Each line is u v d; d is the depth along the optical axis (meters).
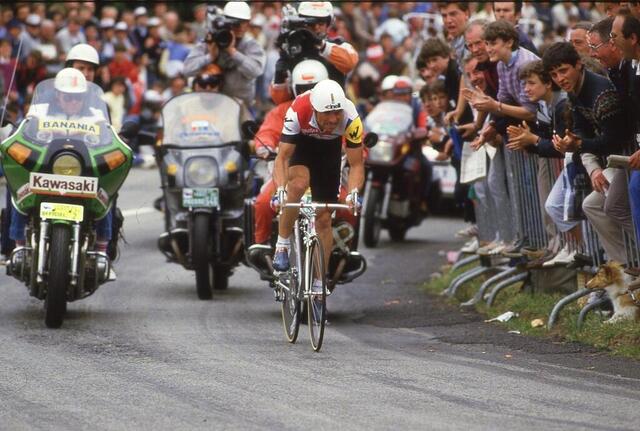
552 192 28.69
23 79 59.50
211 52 36.72
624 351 24.50
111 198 28.75
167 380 22.08
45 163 27.78
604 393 21.02
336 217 29.48
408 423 18.81
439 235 49.28
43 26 63.81
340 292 34.84
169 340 26.38
